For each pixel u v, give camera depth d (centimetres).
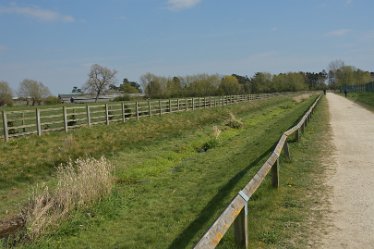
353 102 5116
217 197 921
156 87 9988
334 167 1146
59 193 883
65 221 816
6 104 7612
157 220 832
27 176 1305
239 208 546
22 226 817
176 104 3884
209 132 2428
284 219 718
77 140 1916
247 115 3869
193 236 686
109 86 10231
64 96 10894
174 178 1259
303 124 1941
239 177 1083
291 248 593
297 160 1252
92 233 788
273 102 6359
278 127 2497
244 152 1620
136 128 2492
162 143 2022
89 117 2420
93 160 1104
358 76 14588
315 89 15825
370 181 969
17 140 1780
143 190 1110
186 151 1850
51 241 749
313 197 851
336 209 763
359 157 1291
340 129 2097
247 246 584
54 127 2320
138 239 722
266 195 859
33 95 8550
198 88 10800
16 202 1049
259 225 684
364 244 595
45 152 1633
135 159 1630
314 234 643
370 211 741
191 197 978
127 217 873
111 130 2298
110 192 994
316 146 1530
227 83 10850
